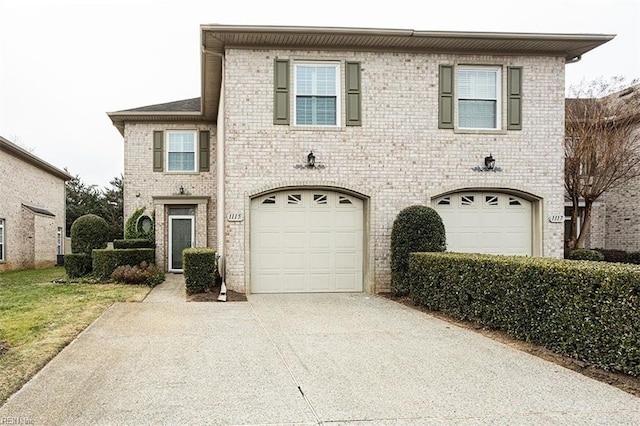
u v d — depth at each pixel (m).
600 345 5.27
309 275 11.37
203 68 12.40
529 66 11.69
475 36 10.84
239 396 4.52
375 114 11.30
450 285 8.39
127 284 12.49
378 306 9.59
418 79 11.42
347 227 11.49
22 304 9.23
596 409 4.27
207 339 6.70
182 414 4.07
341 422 3.94
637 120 15.49
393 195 11.34
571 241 16.14
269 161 11.00
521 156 11.67
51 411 4.10
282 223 11.29
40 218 20.84
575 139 15.51
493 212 11.81
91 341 6.48
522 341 6.61
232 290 10.92
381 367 5.48
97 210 33.34
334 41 10.92
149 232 17.31
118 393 4.55
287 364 5.57
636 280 4.86
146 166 17.41
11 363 5.36
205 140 17.48
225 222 10.93
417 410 4.21
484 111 11.73
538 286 6.30
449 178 11.49
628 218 17.20
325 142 11.16
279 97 11.01
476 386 4.86
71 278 13.59
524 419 4.04
